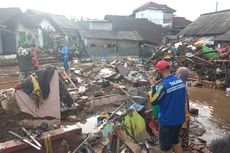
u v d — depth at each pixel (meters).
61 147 5.69
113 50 32.28
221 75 14.72
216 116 8.95
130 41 33.41
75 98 9.31
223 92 12.96
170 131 4.52
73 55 27.14
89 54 30.84
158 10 48.78
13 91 7.76
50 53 26.50
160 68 4.50
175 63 17.31
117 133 5.71
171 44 22.44
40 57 24.22
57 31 32.06
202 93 12.70
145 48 33.69
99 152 5.41
